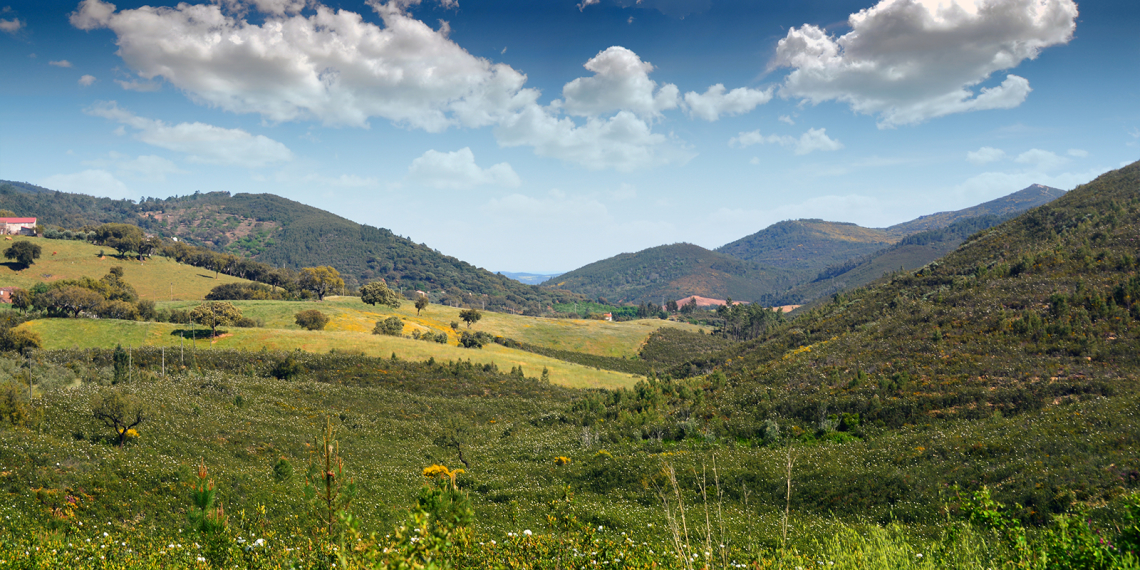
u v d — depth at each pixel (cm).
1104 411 2136
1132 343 2925
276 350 7662
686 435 3256
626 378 8512
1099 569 548
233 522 1521
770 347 6194
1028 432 2141
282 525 1320
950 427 2544
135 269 15962
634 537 1403
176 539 1155
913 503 1847
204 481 785
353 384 5962
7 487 1706
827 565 699
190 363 6322
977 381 2958
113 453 2261
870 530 1180
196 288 15600
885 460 2298
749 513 1820
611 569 609
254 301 13125
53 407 2852
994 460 1986
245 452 2866
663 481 2447
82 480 1858
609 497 2388
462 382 6450
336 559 545
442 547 421
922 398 2930
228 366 6406
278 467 1884
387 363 6969
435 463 3325
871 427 2823
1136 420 1953
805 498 2098
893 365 3538
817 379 3697
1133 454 1652
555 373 8150
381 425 4159
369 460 3186
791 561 695
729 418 3369
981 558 669
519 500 2356
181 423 3097
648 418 3609
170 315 9838
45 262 15025
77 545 950
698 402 3803
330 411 4325
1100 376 2658
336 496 623
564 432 4025
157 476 2008
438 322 13700
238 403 4134
